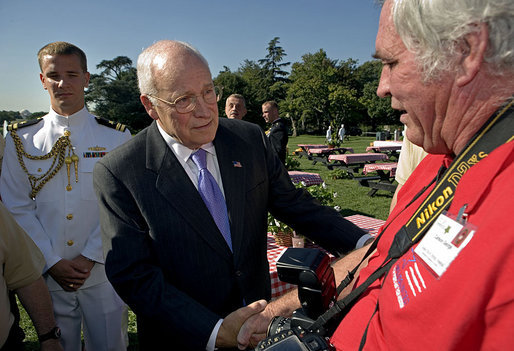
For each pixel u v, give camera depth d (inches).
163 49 55.1
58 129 96.4
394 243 35.2
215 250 58.6
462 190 27.8
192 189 58.7
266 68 3211.1
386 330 29.0
